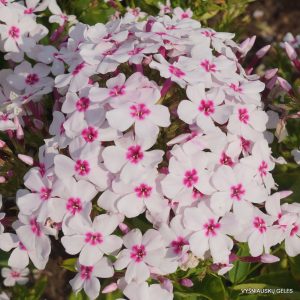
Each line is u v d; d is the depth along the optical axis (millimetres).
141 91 266
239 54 340
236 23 466
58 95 306
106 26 321
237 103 287
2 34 332
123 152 262
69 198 267
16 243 294
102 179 265
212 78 289
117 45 295
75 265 302
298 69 366
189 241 267
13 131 314
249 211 275
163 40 291
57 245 401
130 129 267
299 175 370
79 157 264
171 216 281
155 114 262
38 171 278
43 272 410
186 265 282
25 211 271
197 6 431
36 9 355
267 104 351
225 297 318
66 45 332
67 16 375
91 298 272
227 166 273
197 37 301
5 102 323
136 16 384
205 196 274
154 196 267
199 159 269
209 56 292
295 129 403
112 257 296
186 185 267
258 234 283
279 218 293
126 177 259
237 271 330
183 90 292
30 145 335
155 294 275
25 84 326
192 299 325
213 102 276
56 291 427
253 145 286
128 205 264
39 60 323
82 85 277
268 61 494
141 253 273
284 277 354
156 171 267
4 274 398
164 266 271
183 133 279
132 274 269
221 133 273
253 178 281
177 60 292
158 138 288
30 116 328
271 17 570
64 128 271
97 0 409
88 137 265
